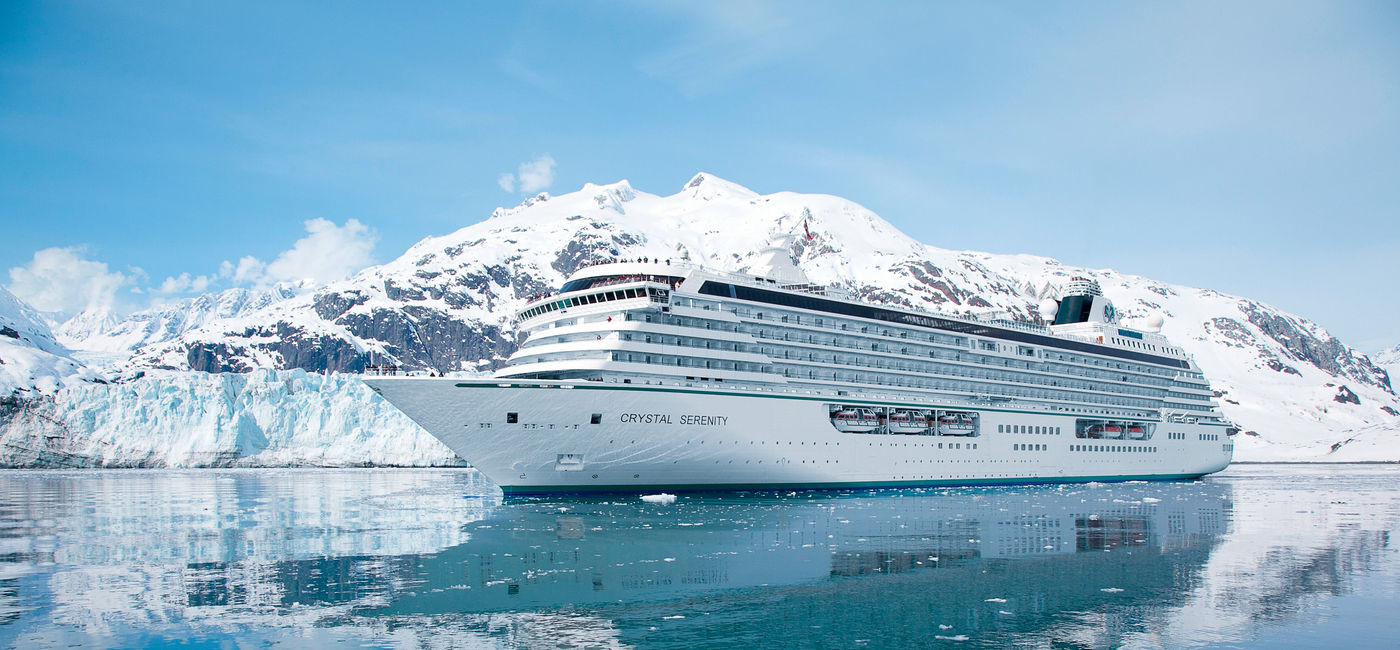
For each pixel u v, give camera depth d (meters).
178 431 144.38
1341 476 121.94
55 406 143.00
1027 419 86.25
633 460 63.38
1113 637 27.95
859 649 26.80
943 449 78.94
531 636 27.89
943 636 28.14
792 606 31.75
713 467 65.94
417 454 150.38
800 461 69.25
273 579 35.69
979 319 87.38
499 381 59.75
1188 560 40.66
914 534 48.22
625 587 34.53
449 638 27.62
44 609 30.80
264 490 85.75
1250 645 27.00
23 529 51.31
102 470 136.12
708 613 30.75
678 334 65.19
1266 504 68.69
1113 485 91.56
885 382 76.00
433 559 40.03
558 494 64.38
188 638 27.47
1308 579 36.34
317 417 154.50
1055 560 40.53
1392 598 32.81
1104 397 95.31
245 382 155.75
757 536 46.97
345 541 45.44
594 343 62.84
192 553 41.94
